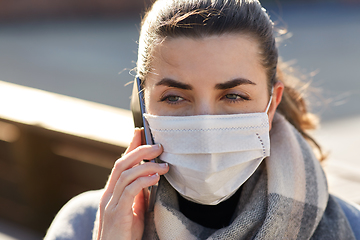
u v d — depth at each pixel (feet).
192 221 4.26
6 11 68.13
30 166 9.63
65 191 9.56
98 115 9.76
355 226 4.70
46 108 10.28
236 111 3.84
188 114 3.87
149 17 3.95
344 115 21.90
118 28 65.36
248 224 3.98
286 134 4.45
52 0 71.31
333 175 8.50
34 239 10.00
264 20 3.84
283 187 4.12
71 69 40.11
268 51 3.84
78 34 61.26
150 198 4.10
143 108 4.15
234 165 3.84
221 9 3.57
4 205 10.64
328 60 39.29
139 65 4.15
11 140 9.73
